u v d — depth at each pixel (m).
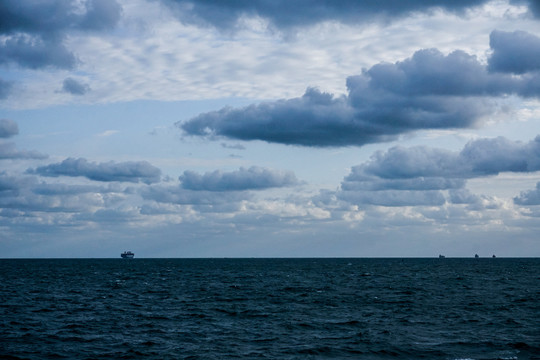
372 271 174.12
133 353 35.19
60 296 75.38
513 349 35.88
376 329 43.88
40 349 36.47
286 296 73.81
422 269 194.50
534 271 171.38
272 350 36.00
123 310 57.50
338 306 60.69
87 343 38.44
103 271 179.12
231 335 41.56
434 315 52.38
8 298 71.62
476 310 56.16
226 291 83.75
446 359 33.50
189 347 37.06
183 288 91.31
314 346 37.12
